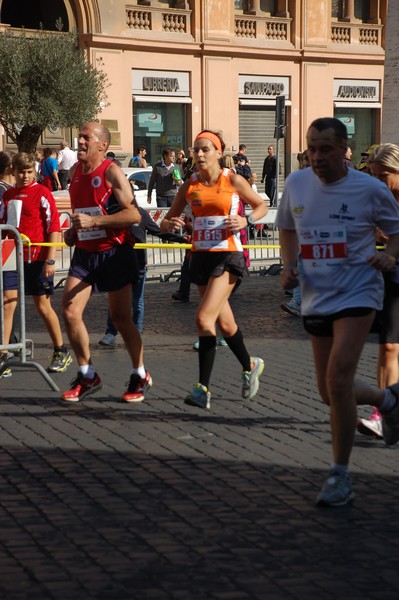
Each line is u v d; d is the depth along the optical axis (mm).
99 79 53750
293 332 21281
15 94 50531
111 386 15648
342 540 9000
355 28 69938
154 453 11812
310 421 13414
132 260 14219
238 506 9938
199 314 13727
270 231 37000
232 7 63812
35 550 8742
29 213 16766
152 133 61531
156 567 8359
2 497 10211
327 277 9984
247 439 12469
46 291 16797
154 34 60438
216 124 63656
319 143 9750
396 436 11289
